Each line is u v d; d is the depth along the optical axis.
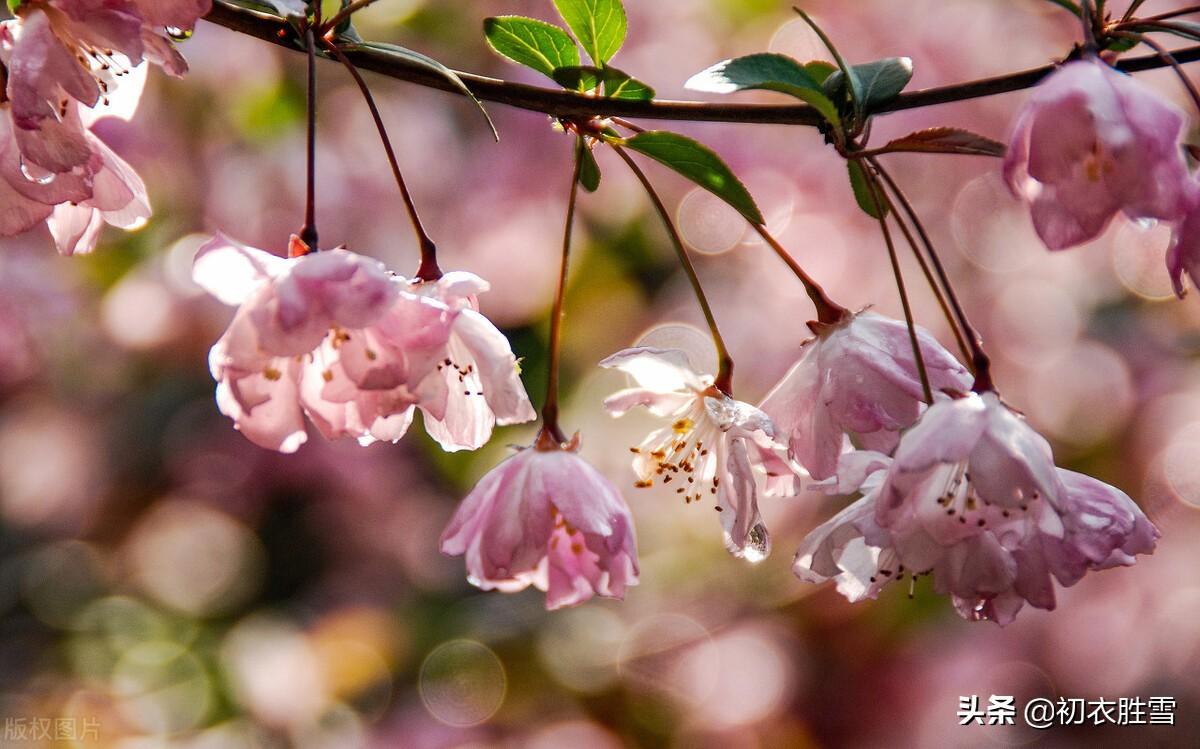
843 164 5.47
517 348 5.39
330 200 5.04
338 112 5.20
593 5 2.24
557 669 5.23
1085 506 2.02
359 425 2.01
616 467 5.29
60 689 5.31
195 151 4.86
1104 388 5.45
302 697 5.16
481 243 5.28
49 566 5.84
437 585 5.60
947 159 5.46
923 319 5.42
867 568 2.24
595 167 2.31
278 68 4.85
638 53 5.37
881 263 5.48
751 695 5.18
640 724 5.17
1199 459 5.31
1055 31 5.50
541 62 2.26
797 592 5.20
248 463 5.77
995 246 5.56
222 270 1.88
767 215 5.46
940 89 2.13
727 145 5.43
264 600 5.75
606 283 5.43
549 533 2.04
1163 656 5.19
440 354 1.88
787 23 5.39
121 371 5.47
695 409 2.26
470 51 5.01
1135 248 5.56
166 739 5.03
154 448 5.79
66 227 2.24
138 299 5.02
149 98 4.70
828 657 5.27
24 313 4.95
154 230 4.97
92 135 2.20
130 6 1.96
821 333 2.23
